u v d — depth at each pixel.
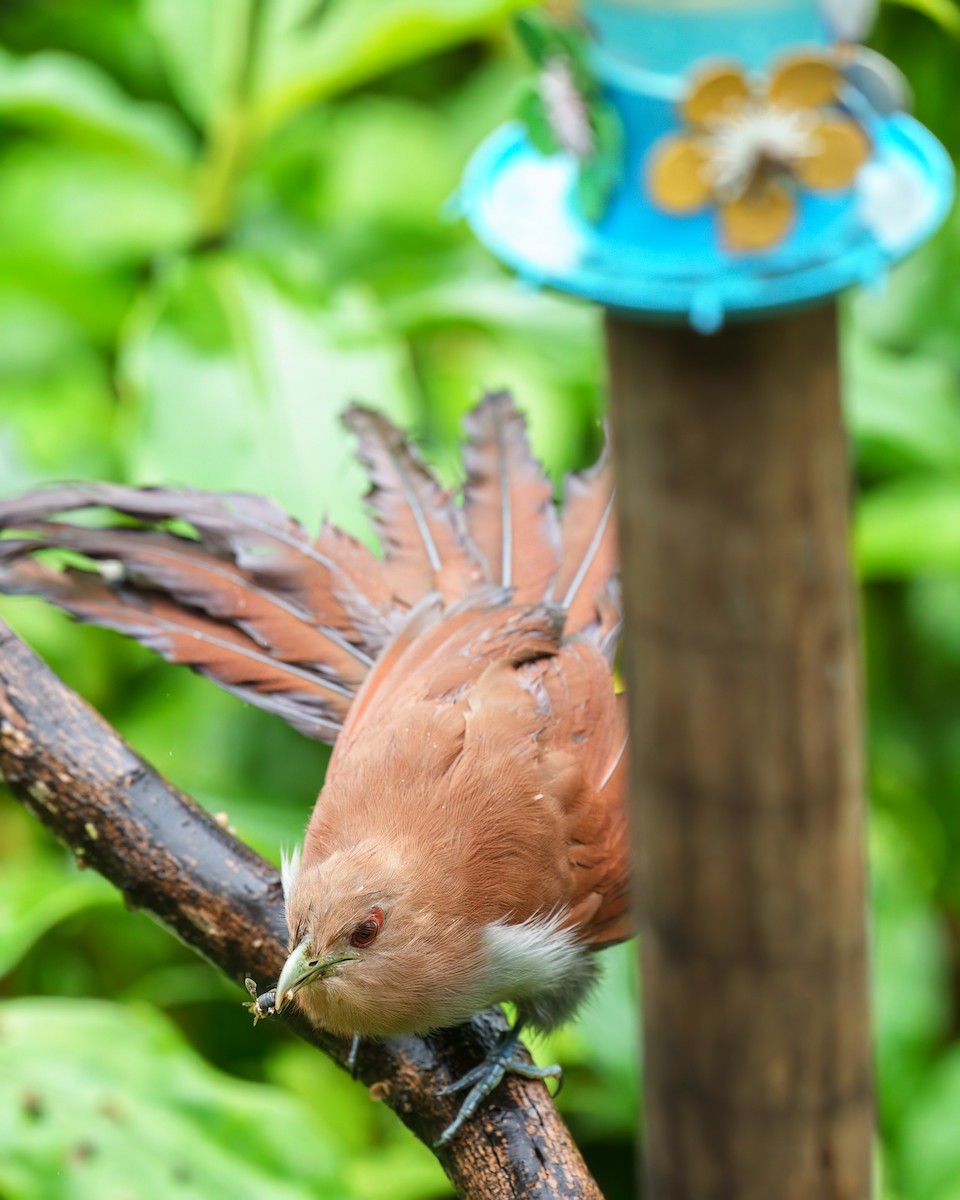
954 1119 11.47
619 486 4.89
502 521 9.21
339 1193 9.77
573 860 8.09
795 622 4.79
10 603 13.19
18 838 14.09
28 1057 10.00
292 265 12.43
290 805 12.60
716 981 5.16
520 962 7.92
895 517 12.98
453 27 12.07
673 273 4.54
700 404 4.65
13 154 14.94
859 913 5.16
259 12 13.62
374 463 9.42
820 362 4.65
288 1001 7.89
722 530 4.73
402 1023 7.89
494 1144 7.85
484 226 5.06
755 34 4.66
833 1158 5.37
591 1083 12.20
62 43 16.39
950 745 14.52
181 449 11.55
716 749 4.92
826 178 4.41
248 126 13.23
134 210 14.11
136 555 8.89
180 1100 9.99
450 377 13.91
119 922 13.25
